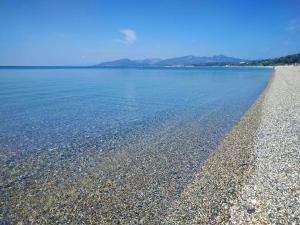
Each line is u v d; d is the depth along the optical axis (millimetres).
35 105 24094
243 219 5996
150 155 10828
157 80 60500
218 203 6922
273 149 10312
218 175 8664
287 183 7402
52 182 8555
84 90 37562
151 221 6418
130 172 9227
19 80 58094
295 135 11891
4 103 25156
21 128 15656
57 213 6836
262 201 6609
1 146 12250
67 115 19516
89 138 13406
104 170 9438
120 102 25938
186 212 6680
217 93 32906
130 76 81625
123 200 7402
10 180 8719
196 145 11961
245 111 19656
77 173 9211
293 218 5781
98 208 7035
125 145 12164
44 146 12234
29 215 6758
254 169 8656
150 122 16812
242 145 11422
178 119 17547
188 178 8641
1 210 6980
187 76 80000
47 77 71500
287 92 26750
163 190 7902
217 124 15805
